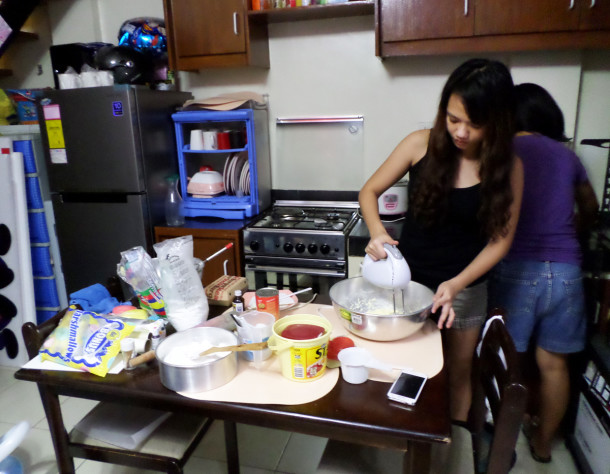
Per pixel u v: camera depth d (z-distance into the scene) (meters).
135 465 1.25
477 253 1.51
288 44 2.67
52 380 1.10
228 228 2.38
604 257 1.80
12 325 2.57
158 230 2.46
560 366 1.77
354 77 2.62
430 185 1.40
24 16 2.74
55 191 2.52
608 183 2.00
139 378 1.08
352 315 1.19
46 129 2.43
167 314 1.28
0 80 3.15
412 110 2.59
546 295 1.67
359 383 1.04
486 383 1.18
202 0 2.42
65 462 1.27
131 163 2.36
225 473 1.81
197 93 2.88
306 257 2.29
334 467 1.13
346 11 2.39
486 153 1.26
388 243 1.29
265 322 1.22
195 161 2.86
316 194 2.83
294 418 0.94
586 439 1.76
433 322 1.33
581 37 2.03
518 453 1.92
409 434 0.88
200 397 1.00
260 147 2.67
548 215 1.63
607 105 2.33
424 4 2.14
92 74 2.43
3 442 1.38
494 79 1.16
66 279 2.65
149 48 2.63
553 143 1.63
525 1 2.04
